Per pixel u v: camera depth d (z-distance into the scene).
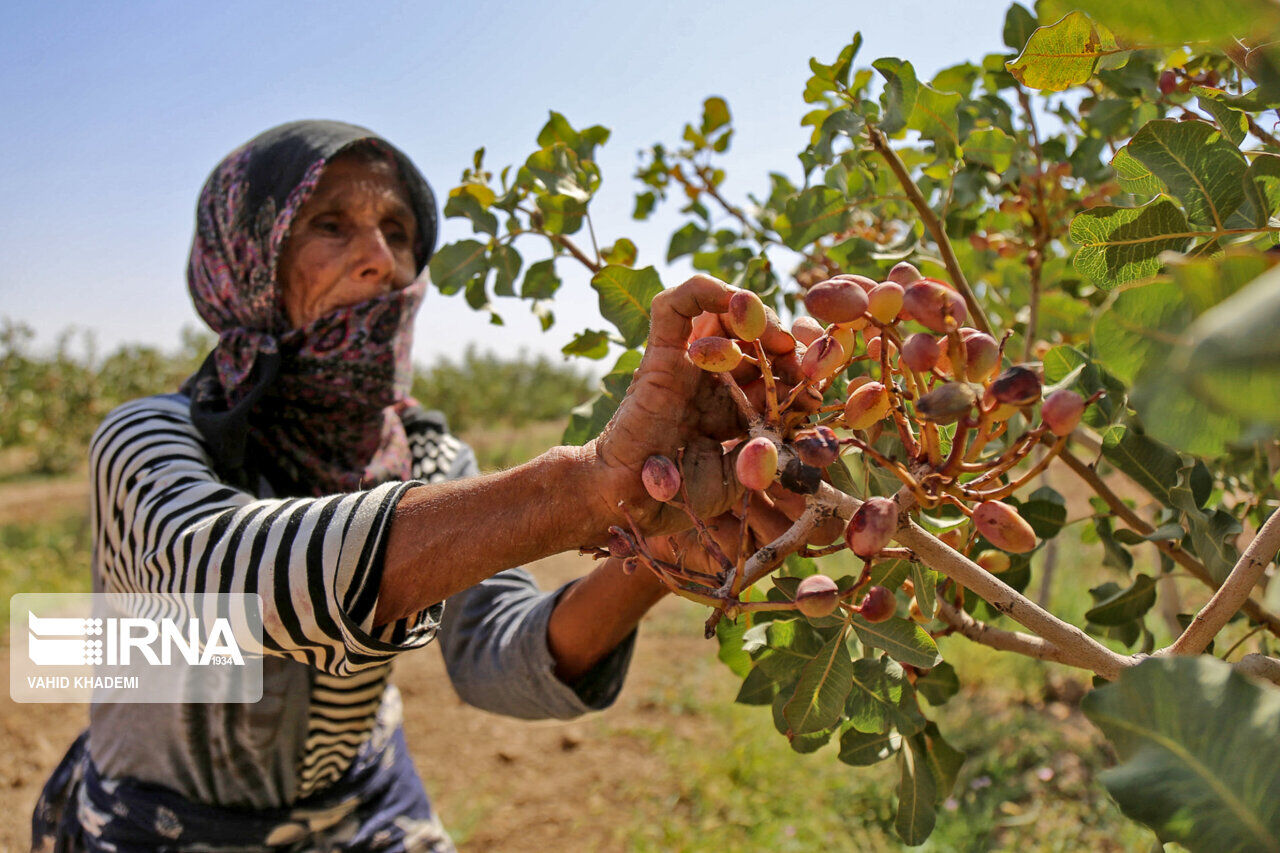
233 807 1.69
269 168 1.75
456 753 4.70
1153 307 0.51
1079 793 3.61
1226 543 1.02
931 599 0.88
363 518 0.97
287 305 1.82
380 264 1.78
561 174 1.48
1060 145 1.78
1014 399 0.66
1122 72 1.40
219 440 1.55
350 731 1.72
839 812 3.71
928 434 0.72
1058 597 5.19
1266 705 0.54
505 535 0.92
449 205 1.54
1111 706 0.59
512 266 1.54
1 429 14.36
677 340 0.84
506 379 22.38
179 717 1.61
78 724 5.04
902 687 0.95
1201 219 0.86
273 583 0.99
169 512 1.23
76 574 8.59
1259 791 0.53
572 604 1.56
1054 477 8.00
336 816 1.80
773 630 0.96
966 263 1.93
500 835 3.96
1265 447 1.36
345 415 1.81
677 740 4.56
